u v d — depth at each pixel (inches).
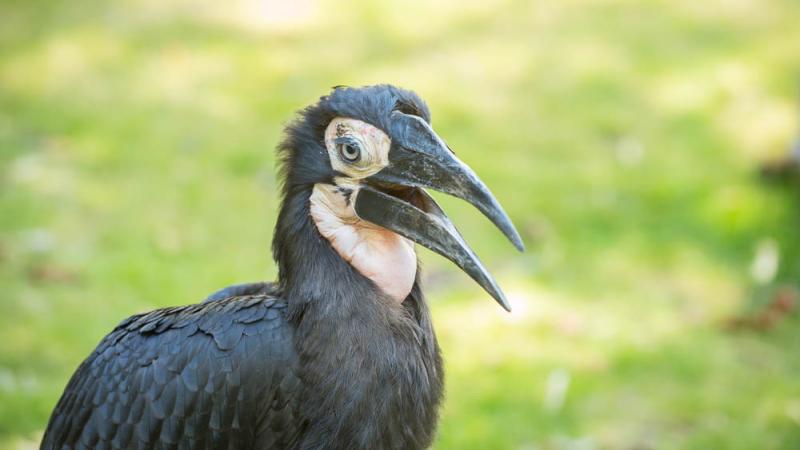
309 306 243.8
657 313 468.4
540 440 390.6
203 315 252.1
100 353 261.1
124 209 535.8
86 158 580.1
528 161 584.4
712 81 666.8
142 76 673.6
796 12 753.0
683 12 759.7
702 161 584.4
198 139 602.9
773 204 536.7
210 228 524.7
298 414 244.1
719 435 392.5
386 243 249.1
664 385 422.6
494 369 426.6
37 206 530.9
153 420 247.3
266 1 781.3
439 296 474.6
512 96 652.1
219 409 244.7
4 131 603.5
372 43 721.6
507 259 505.0
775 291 486.6
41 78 669.3
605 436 393.4
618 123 623.5
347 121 245.3
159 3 781.3
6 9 772.6
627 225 533.0
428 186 240.8
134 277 478.3
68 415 260.7
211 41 722.2
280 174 259.6
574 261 504.7
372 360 239.1
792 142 574.2
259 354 243.3
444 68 684.1
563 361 432.1
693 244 519.8
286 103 641.6
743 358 439.5
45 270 474.9
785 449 385.4
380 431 240.1
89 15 762.2
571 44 715.4
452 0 784.9
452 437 389.1
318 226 248.5
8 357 417.1
